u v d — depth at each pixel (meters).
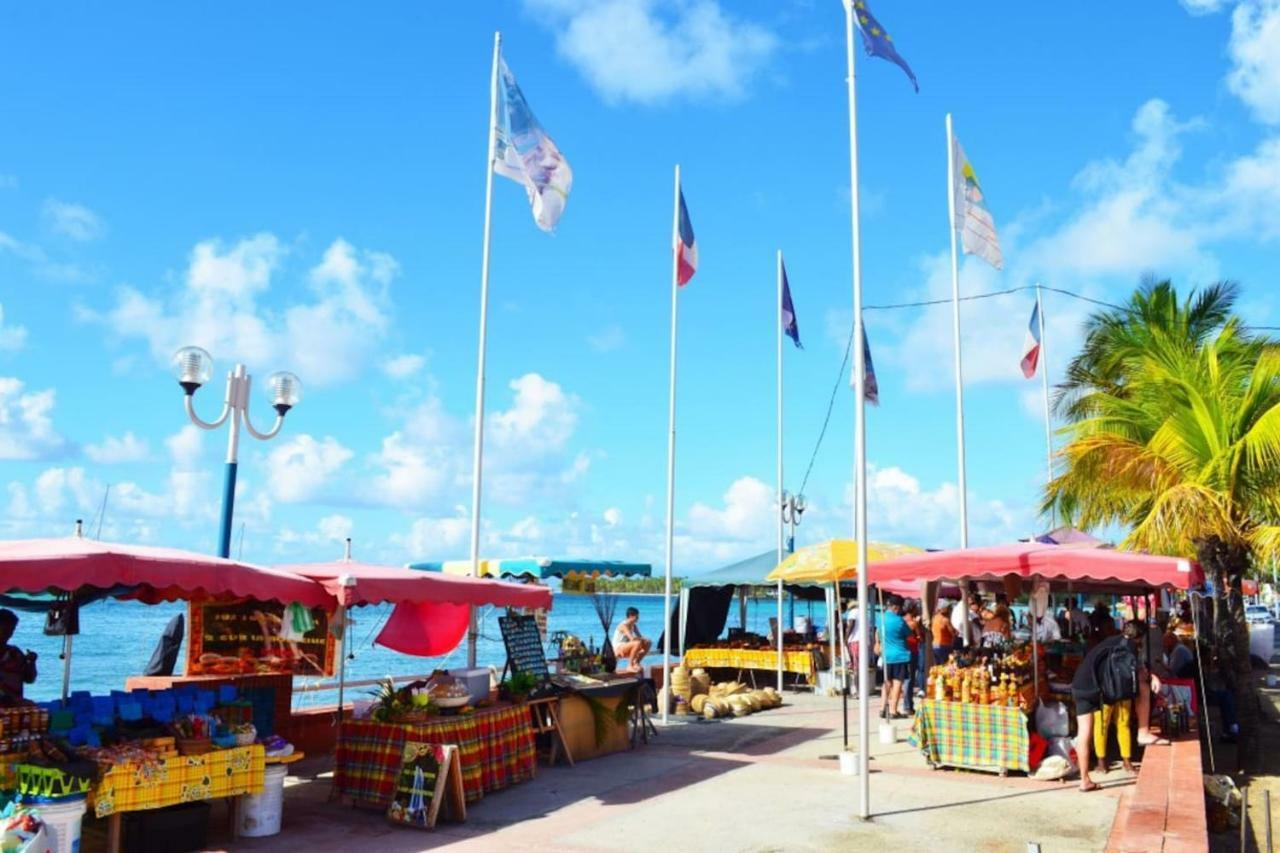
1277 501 13.68
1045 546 12.14
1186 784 9.78
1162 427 14.44
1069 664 14.41
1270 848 9.54
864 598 9.73
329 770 11.87
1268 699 23.00
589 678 14.08
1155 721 13.00
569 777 11.64
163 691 9.11
